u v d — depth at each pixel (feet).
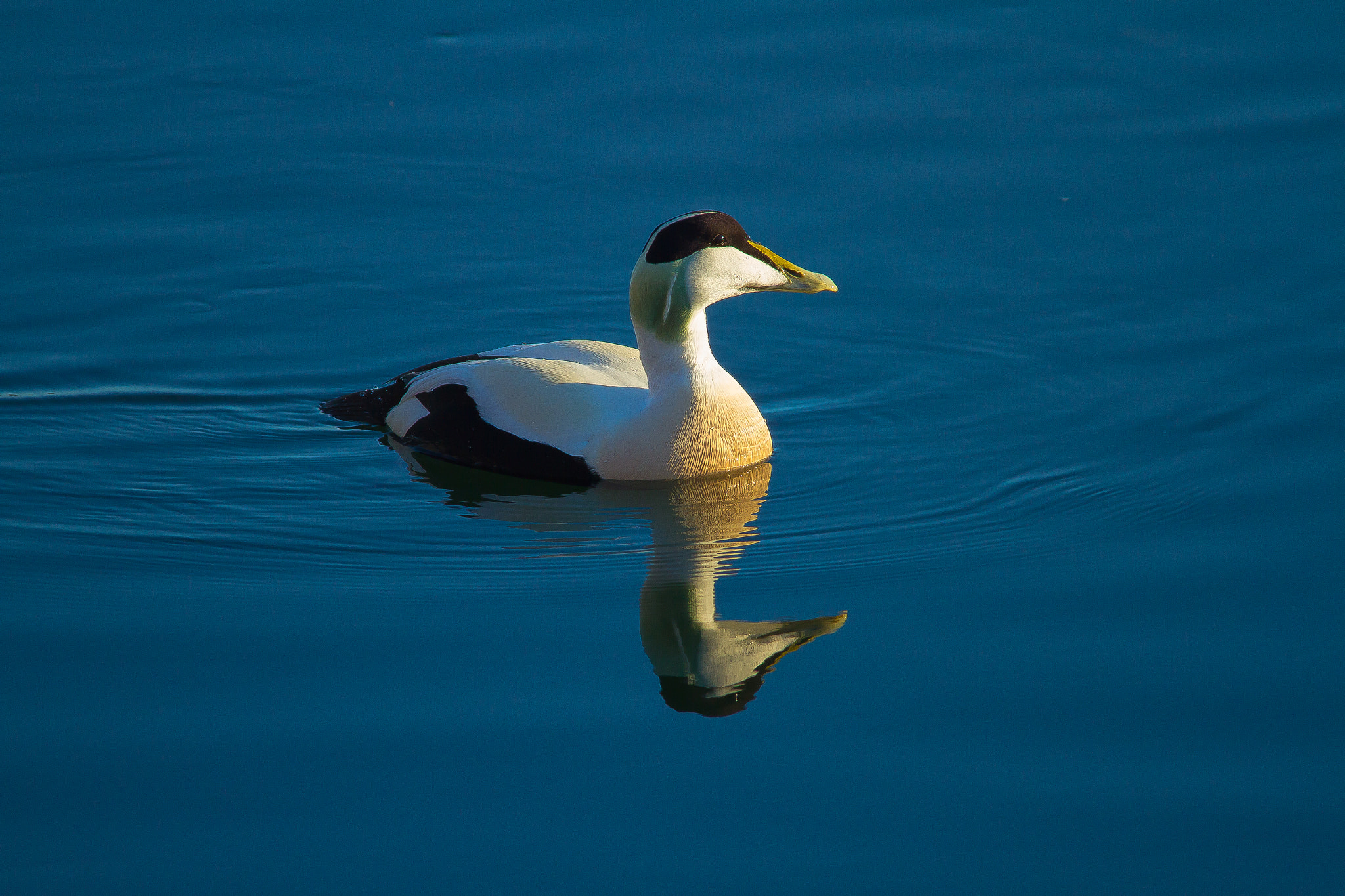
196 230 47.91
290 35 58.34
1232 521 32.55
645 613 29.43
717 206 47.34
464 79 55.01
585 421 35.55
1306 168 47.65
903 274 44.52
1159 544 31.83
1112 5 57.16
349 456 37.01
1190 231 45.27
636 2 59.16
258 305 44.37
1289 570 30.30
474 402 36.42
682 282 34.27
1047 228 45.96
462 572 31.24
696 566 31.48
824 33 56.29
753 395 40.24
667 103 52.80
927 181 48.21
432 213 48.57
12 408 38.63
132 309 43.78
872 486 35.14
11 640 28.19
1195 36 54.80
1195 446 36.04
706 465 35.32
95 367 40.91
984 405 39.06
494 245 47.03
